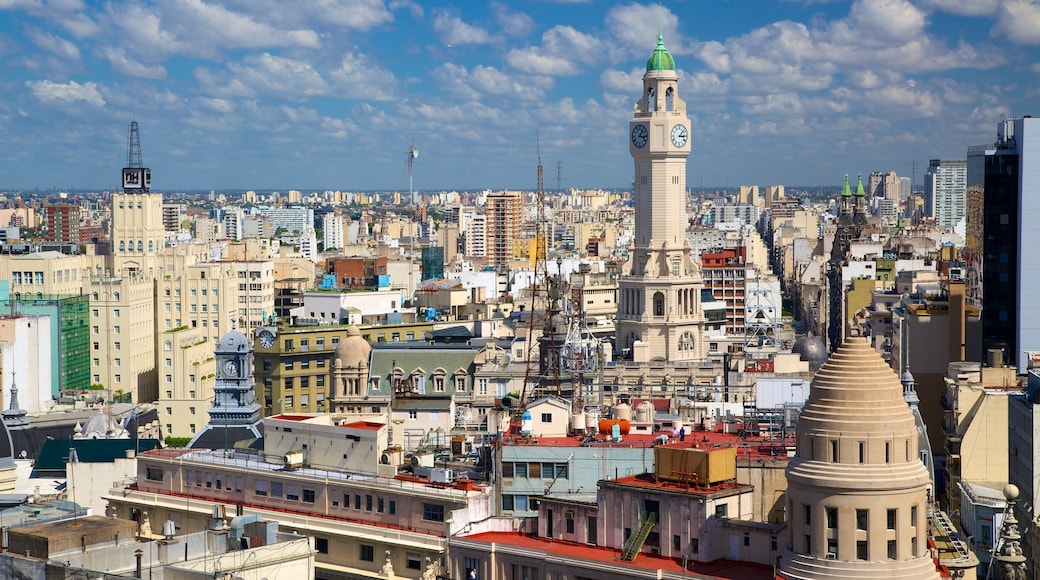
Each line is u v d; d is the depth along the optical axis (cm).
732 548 18175
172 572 16000
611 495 18912
